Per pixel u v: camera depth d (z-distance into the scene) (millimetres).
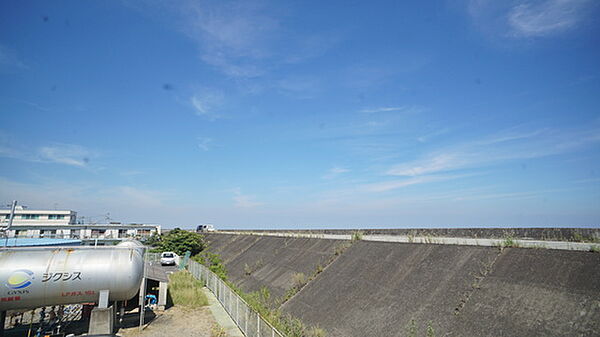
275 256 31312
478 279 12352
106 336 12273
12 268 14000
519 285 11000
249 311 16219
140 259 16453
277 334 12297
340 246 23391
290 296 20562
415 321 12258
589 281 9594
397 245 18484
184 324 18656
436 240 17016
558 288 10031
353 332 13914
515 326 9773
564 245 12070
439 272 14094
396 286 15055
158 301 21500
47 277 14258
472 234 17656
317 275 21266
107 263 15250
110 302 17703
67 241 37750
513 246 12898
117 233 75812
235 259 40250
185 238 61906
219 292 24328
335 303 16859
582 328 8617
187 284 28891
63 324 17484
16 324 17422
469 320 10938
